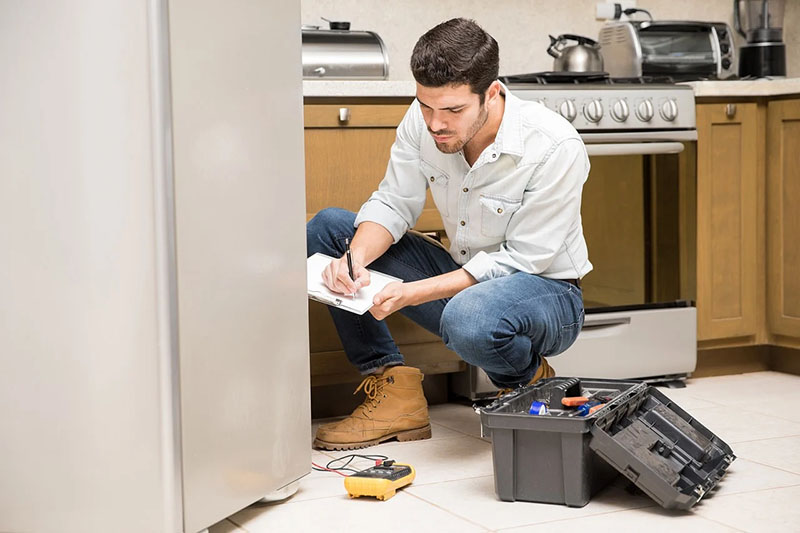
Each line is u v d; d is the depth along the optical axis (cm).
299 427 183
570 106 271
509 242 210
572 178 202
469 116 189
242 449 163
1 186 146
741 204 302
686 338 290
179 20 143
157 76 139
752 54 345
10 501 152
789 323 301
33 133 144
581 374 278
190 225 146
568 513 170
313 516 171
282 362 175
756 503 174
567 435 171
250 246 163
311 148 247
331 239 228
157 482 145
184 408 146
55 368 147
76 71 141
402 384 225
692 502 167
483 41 187
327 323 248
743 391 281
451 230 221
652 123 282
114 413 145
